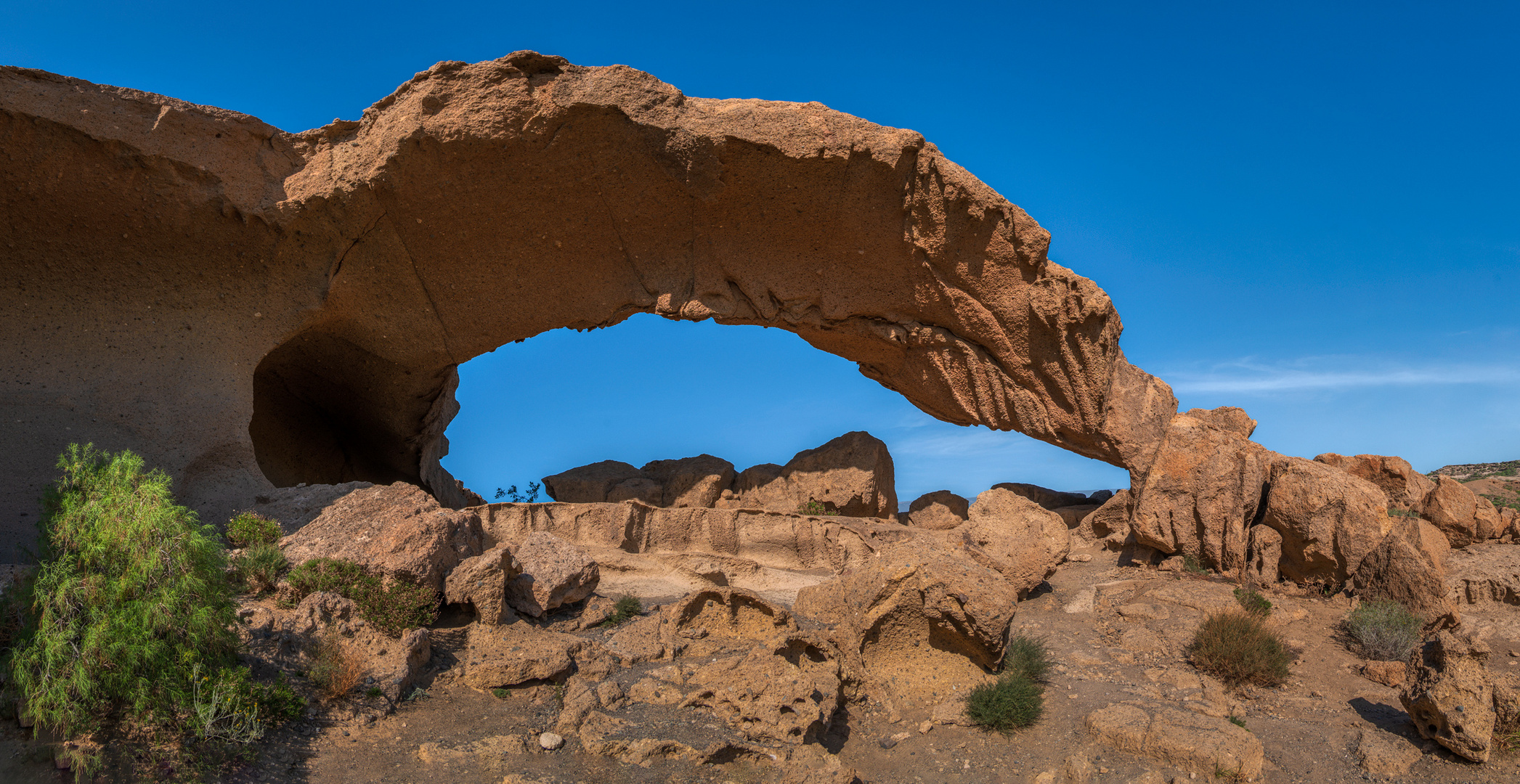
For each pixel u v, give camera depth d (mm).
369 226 20141
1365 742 11484
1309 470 18969
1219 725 11062
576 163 20266
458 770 9008
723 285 22734
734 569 20141
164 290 18953
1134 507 22875
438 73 18844
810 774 9227
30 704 7941
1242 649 14117
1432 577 16125
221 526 16984
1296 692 13711
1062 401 23812
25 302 17922
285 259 19766
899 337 24156
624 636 12469
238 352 19375
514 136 19297
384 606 11414
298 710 9367
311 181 19312
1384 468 22562
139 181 17844
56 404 17172
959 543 18688
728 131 20047
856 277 23141
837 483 24734
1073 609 17594
